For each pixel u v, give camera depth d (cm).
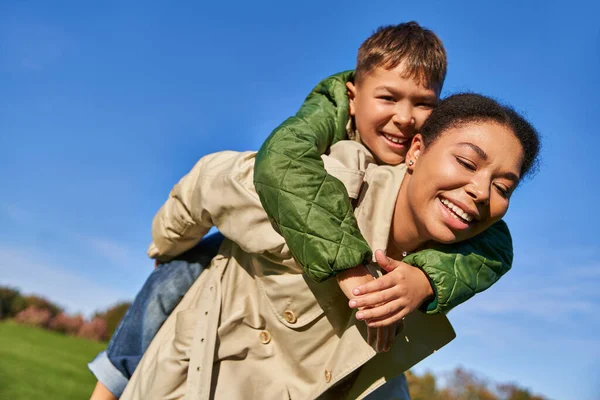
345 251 74
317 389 84
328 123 95
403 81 100
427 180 77
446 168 76
